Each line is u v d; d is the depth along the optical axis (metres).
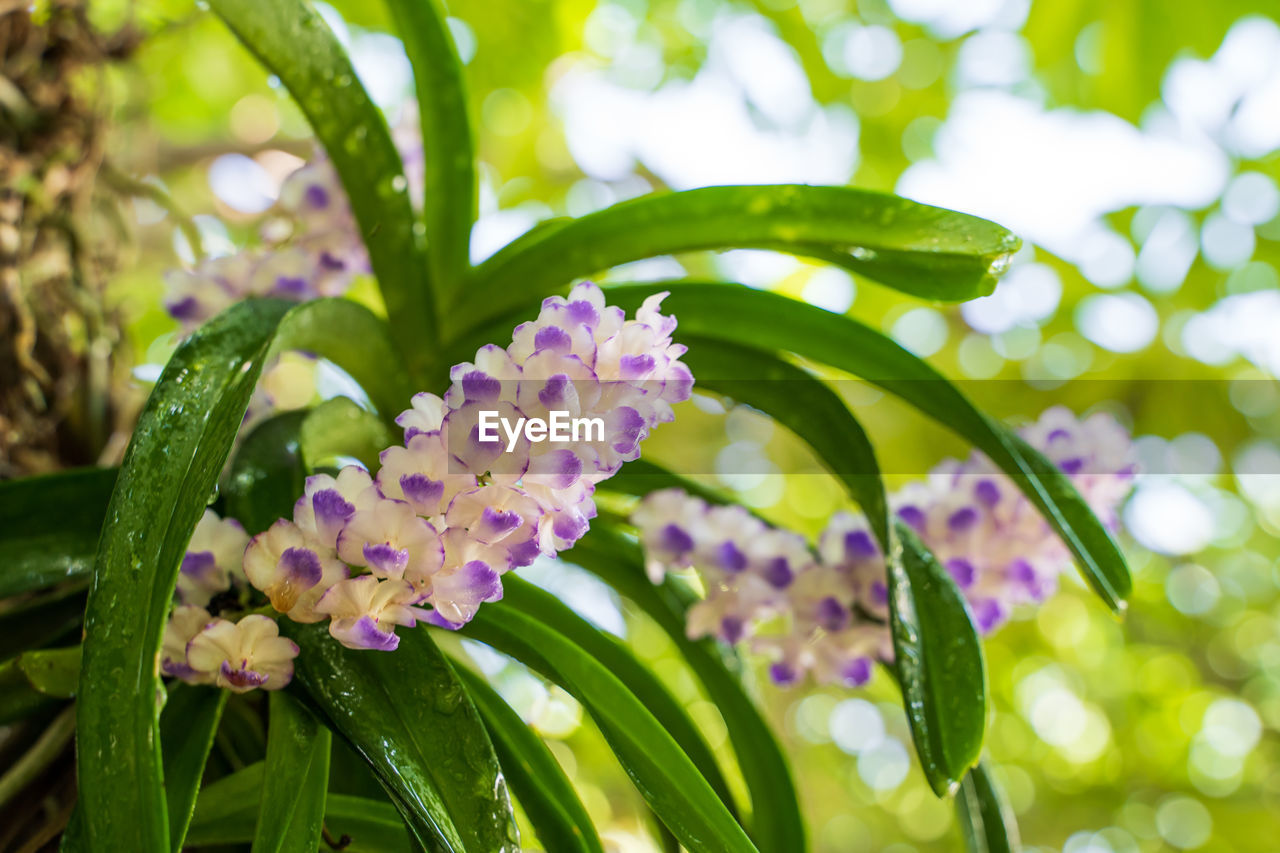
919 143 1.42
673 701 0.45
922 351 1.59
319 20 0.46
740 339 0.47
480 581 0.34
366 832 0.40
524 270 0.47
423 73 0.48
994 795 0.48
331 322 0.42
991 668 1.64
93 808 0.32
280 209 0.51
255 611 0.37
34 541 0.41
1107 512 0.49
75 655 0.39
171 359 0.37
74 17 0.59
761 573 0.46
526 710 0.63
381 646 0.35
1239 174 1.37
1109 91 1.26
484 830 0.35
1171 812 2.08
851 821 2.35
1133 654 1.99
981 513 0.47
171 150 0.88
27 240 0.55
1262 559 2.02
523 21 1.27
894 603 0.42
